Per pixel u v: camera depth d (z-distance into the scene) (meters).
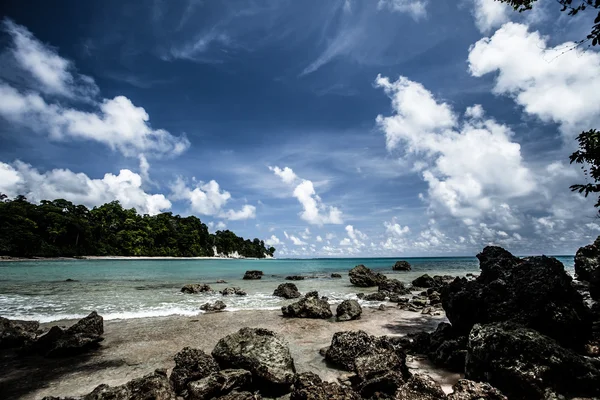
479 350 7.78
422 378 7.14
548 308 8.62
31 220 88.12
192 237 155.50
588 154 9.18
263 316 17.14
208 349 10.88
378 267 78.69
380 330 14.27
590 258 18.61
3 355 10.30
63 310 17.62
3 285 28.34
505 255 11.74
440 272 58.25
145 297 23.17
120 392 6.53
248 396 7.09
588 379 6.77
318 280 41.53
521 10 9.13
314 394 6.89
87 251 105.50
